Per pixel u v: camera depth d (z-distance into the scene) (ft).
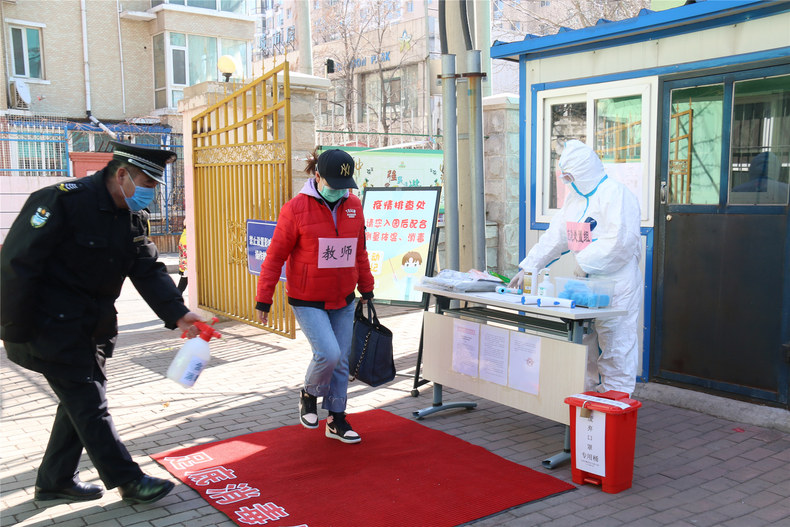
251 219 22.38
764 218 14.80
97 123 60.70
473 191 17.67
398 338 24.09
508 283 16.37
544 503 11.35
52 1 62.23
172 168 53.21
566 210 14.85
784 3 14.15
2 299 9.57
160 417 15.67
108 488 10.73
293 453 13.34
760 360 15.06
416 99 87.15
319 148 25.90
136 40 67.46
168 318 11.41
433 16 86.07
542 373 13.28
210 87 25.46
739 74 15.07
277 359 21.02
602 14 51.93
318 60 90.43
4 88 57.67
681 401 16.10
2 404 16.72
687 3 15.12
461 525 10.50
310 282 13.08
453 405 16.12
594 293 12.76
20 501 11.38
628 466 11.86
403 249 19.92
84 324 10.29
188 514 10.87
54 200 9.71
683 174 16.28
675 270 16.43
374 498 11.36
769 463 12.93
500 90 86.89
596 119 17.94
